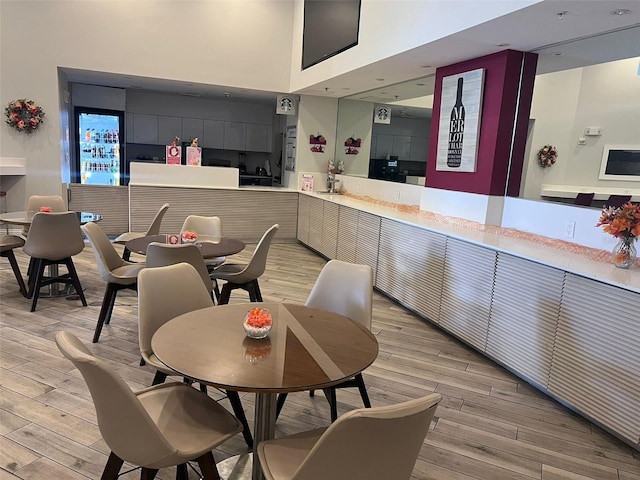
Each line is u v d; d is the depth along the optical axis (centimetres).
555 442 252
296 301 466
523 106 394
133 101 863
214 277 369
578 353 266
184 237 366
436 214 466
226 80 715
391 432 122
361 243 533
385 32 438
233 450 230
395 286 464
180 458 156
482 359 353
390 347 366
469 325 359
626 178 320
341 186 724
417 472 221
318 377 159
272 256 663
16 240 436
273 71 730
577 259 300
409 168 598
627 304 238
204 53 700
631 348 236
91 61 660
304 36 668
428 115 555
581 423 271
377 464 127
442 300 391
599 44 340
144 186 674
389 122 638
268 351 179
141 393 190
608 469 231
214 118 915
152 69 684
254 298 385
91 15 651
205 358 169
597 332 255
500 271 326
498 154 399
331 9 565
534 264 297
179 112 894
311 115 751
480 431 258
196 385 286
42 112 651
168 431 169
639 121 311
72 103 816
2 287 459
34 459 215
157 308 236
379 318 430
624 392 241
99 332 343
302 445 165
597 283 254
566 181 362
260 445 164
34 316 387
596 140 339
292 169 788
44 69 646
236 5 701
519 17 299
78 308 411
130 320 390
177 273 249
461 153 436
